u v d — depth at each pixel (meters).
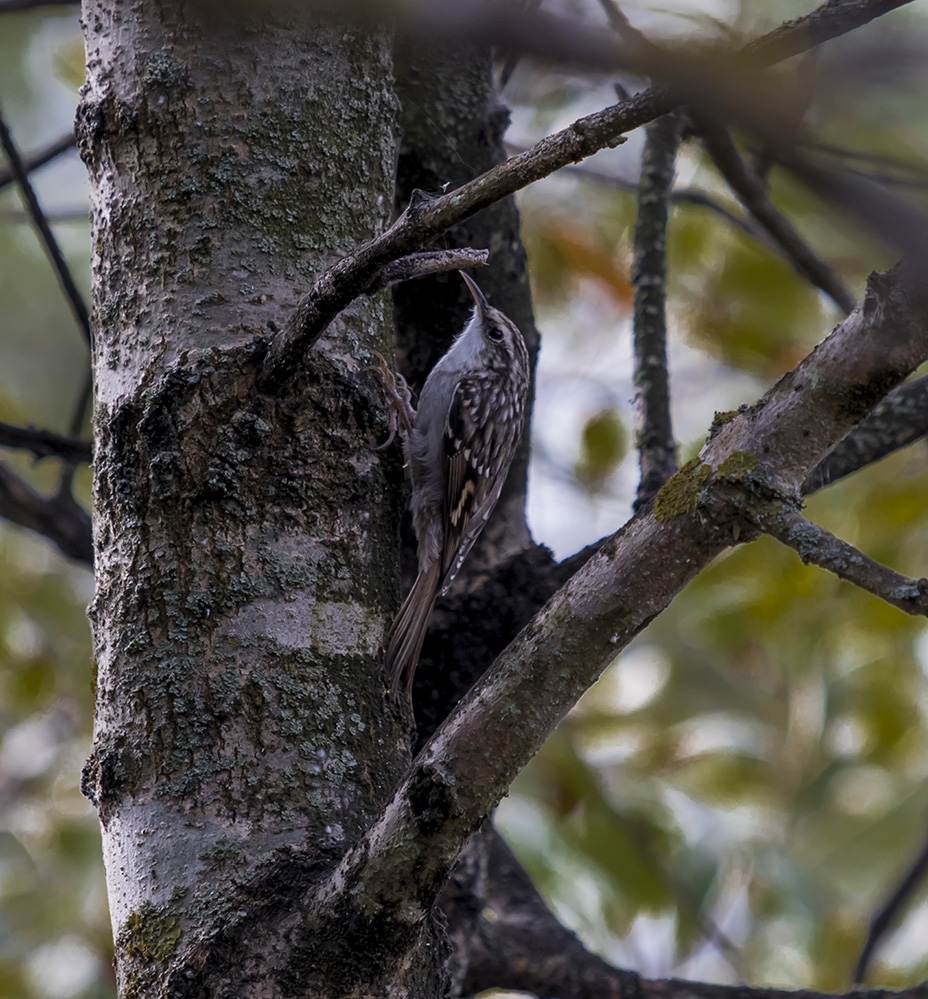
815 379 3.45
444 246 6.70
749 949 8.85
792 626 8.61
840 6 3.08
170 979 3.65
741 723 9.22
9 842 8.50
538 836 8.22
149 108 4.43
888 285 3.32
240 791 3.87
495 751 3.57
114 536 4.17
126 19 4.52
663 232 6.84
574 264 9.05
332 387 4.34
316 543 4.20
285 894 3.71
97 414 4.36
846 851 8.80
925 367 7.79
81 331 6.12
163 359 4.23
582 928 8.27
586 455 9.43
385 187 4.72
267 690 3.97
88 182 4.64
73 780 8.96
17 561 9.12
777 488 3.43
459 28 2.06
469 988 6.51
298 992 3.60
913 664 8.76
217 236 4.35
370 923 3.61
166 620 4.02
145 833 3.87
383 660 4.25
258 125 4.45
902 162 4.94
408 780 3.59
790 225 7.12
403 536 6.76
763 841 8.83
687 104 2.14
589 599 3.59
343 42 4.65
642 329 6.67
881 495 8.16
